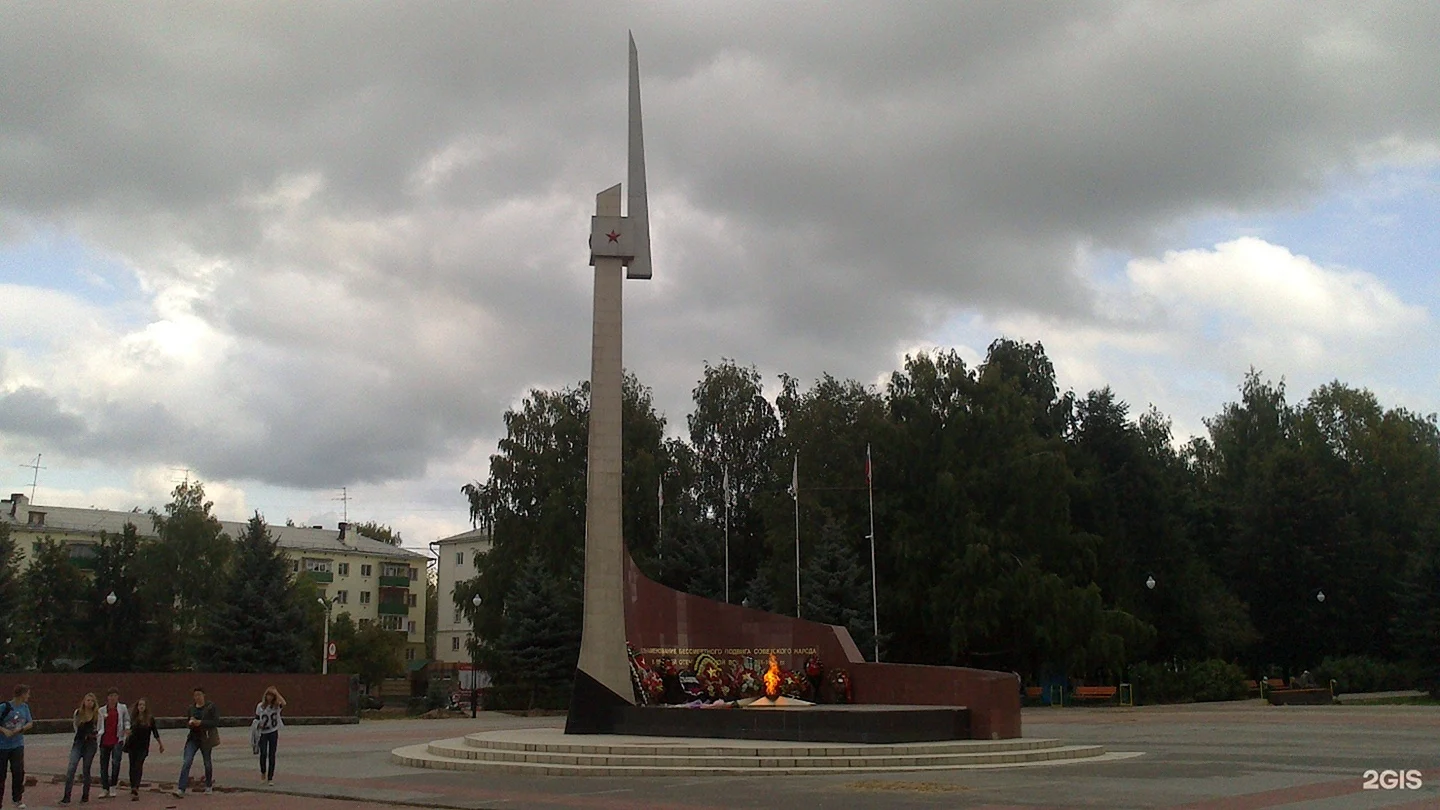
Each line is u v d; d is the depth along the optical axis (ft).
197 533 221.25
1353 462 250.78
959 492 179.73
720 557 205.98
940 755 68.49
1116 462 206.18
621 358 91.20
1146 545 203.00
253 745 70.59
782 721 76.02
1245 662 223.10
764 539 207.62
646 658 91.45
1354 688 190.70
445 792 56.90
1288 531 212.23
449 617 350.84
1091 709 161.07
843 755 68.33
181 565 219.82
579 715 84.12
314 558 321.73
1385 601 215.31
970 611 173.17
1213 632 202.18
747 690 90.53
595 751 70.38
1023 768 66.59
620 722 83.10
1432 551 166.91
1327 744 82.69
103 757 58.95
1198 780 57.72
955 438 186.70
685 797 52.95
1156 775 60.90
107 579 208.33
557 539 200.03
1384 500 236.63
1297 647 215.10
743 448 231.30
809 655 91.45
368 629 271.28
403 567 342.23
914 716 74.64
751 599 194.70
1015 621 177.88
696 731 79.36
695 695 90.43
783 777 63.05
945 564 177.68
